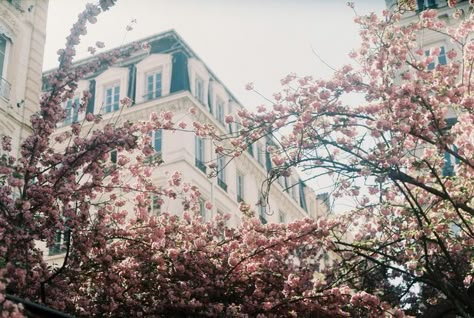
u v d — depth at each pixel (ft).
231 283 39.24
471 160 34.47
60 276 34.37
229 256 39.14
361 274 38.47
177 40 82.23
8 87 51.44
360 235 43.04
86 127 79.41
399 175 33.40
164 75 80.18
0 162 33.88
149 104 78.38
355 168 34.47
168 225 40.06
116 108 80.33
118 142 33.78
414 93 33.06
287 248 38.91
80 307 36.29
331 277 41.96
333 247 37.96
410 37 36.88
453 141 32.58
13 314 20.75
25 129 52.34
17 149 50.75
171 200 68.23
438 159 35.63
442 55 64.85
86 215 33.68
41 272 33.04
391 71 35.37
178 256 38.09
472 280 35.88
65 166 33.42
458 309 30.94
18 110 52.03
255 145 97.30
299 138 35.94
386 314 35.63
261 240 37.86
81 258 34.53
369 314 35.27
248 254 39.01
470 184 35.86
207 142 80.74
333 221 38.04
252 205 92.22
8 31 53.21
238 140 37.45
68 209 33.42
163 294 37.58
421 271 33.71
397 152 33.04
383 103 34.24
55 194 33.01
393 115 33.30
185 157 73.82
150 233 39.32
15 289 31.22
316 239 38.47
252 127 36.47
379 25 36.27
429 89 34.88
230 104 92.58
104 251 35.35
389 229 39.19
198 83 83.71
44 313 22.33
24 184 33.22
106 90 83.30
